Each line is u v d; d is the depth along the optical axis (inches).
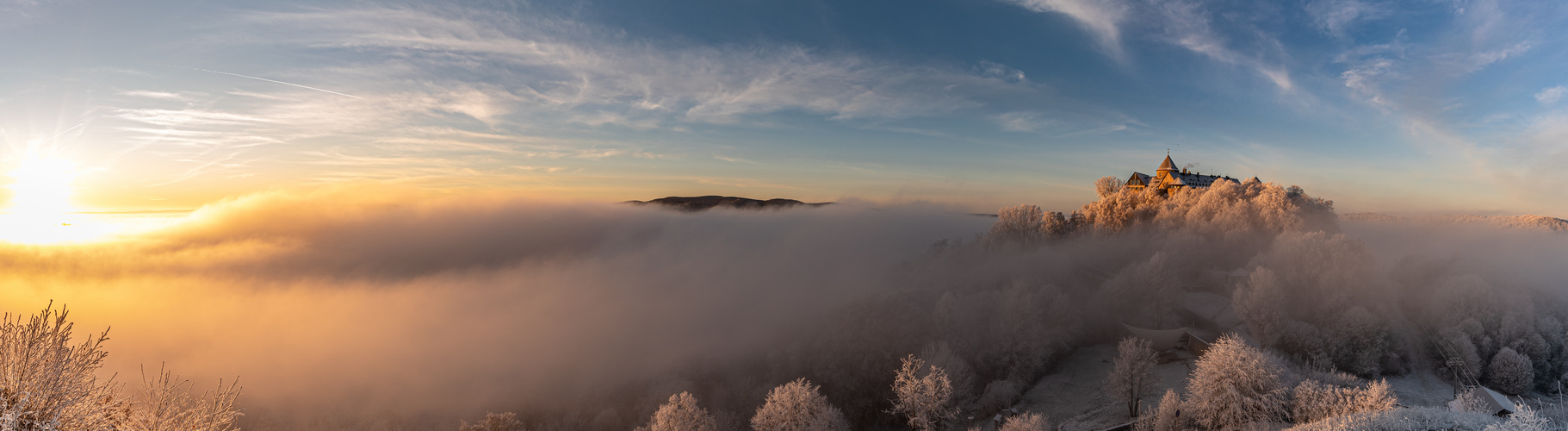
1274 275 3380.9
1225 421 1935.3
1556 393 2667.3
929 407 2518.5
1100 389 2982.3
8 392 515.5
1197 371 2101.4
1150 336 3287.4
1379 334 2864.2
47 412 522.3
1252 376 1936.5
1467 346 2797.7
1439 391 2640.3
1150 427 2191.2
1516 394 2645.2
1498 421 1305.4
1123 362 2527.1
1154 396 2714.1
